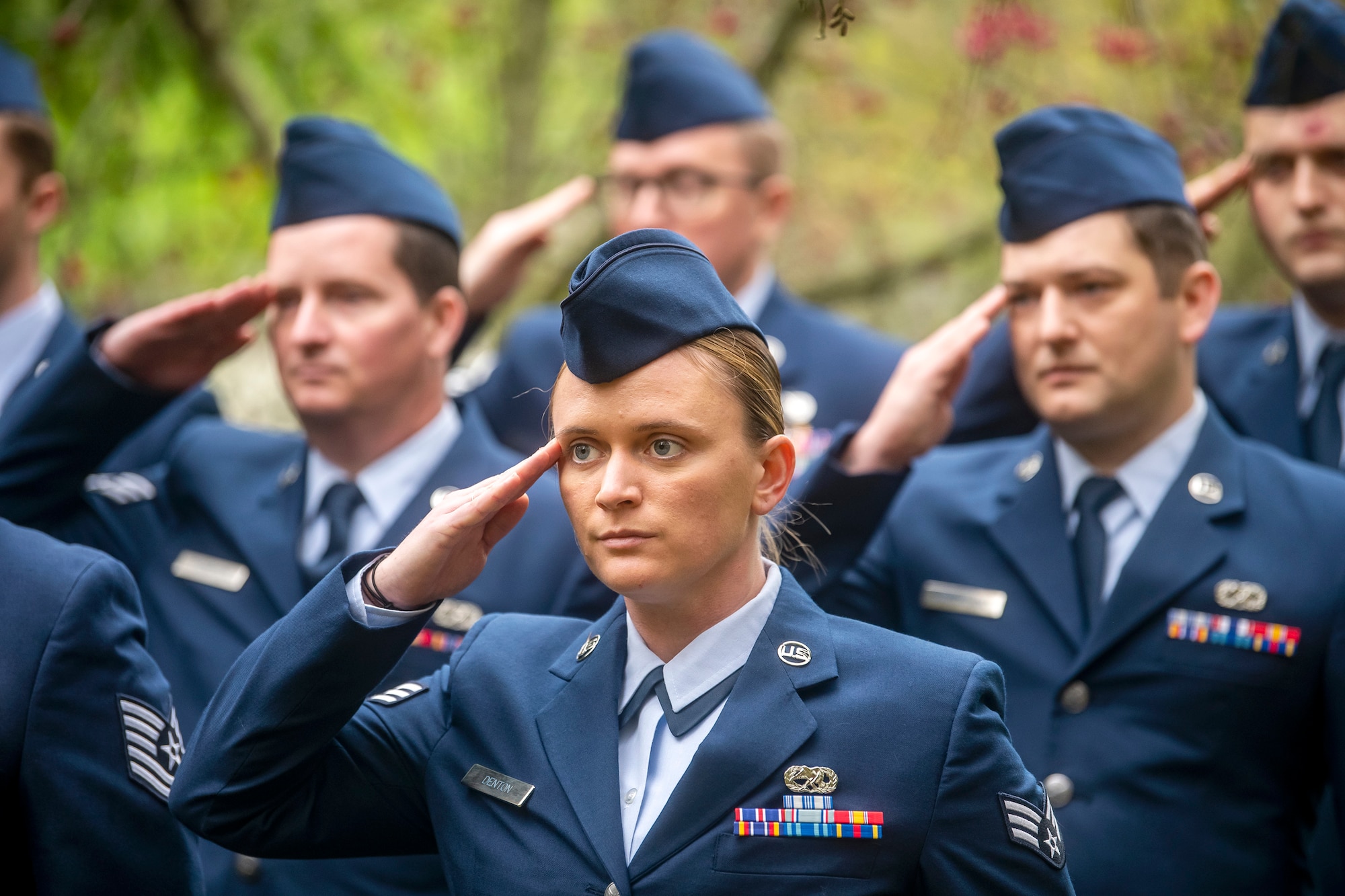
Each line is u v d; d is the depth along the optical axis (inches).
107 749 397.7
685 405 333.4
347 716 363.3
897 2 991.6
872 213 1087.0
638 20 1057.5
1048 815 355.3
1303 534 498.0
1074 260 506.3
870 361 740.7
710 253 740.0
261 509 582.2
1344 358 602.5
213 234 1024.9
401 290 564.7
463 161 1077.8
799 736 345.7
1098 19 825.5
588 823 345.1
